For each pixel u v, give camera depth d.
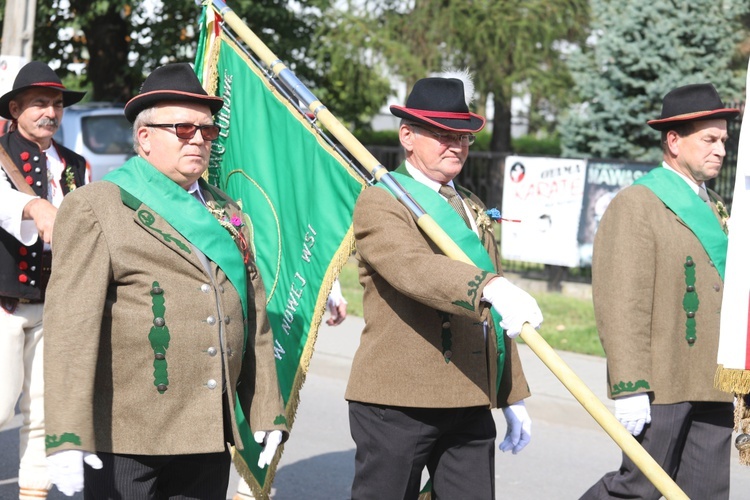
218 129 3.27
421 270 3.31
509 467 6.30
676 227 3.93
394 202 3.53
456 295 3.22
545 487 5.94
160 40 18.45
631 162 11.38
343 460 6.27
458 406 3.54
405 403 3.54
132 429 3.08
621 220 3.94
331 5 18.36
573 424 7.24
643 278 3.87
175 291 3.11
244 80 4.21
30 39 9.72
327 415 7.33
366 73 18.41
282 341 4.16
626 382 3.81
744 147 3.59
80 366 2.94
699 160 3.96
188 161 3.19
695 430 4.03
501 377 3.80
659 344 3.91
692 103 3.94
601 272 3.97
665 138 4.06
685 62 14.89
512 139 27.61
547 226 11.78
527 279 12.41
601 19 15.52
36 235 4.44
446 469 3.70
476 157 13.95
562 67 18.12
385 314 3.62
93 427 2.97
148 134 3.20
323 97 18.95
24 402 4.78
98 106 14.54
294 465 6.16
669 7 14.95
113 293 3.09
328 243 3.94
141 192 3.14
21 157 4.79
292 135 4.05
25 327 4.73
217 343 3.15
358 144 3.73
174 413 3.11
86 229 3.04
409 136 3.66
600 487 4.14
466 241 3.54
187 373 3.11
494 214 3.83
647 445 3.93
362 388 3.62
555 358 3.08
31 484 4.74
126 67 18.44
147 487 3.17
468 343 3.58
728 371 3.64
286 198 4.10
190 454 3.21
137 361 3.08
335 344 9.14
